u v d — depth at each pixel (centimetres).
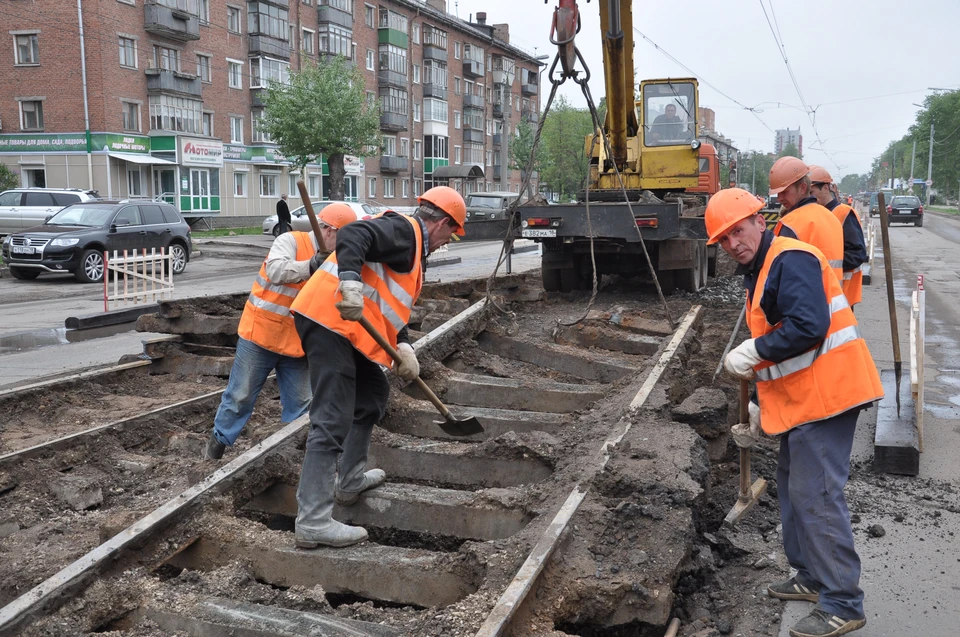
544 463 461
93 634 306
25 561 377
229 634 306
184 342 799
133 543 352
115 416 613
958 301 1348
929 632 337
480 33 5941
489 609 304
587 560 341
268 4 4103
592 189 1244
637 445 447
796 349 310
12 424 599
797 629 321
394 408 557
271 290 474
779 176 508
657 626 328
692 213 1178
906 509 466
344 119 3525
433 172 5497
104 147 3331
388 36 4947
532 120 6625
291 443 467
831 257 492
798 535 337
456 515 406
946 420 639
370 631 301
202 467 433
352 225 354
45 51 3312
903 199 4388
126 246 1769
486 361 709
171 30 3534
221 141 3822
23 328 1104
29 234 1667
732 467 516
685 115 1246
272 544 369
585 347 819
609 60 1057
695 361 748
